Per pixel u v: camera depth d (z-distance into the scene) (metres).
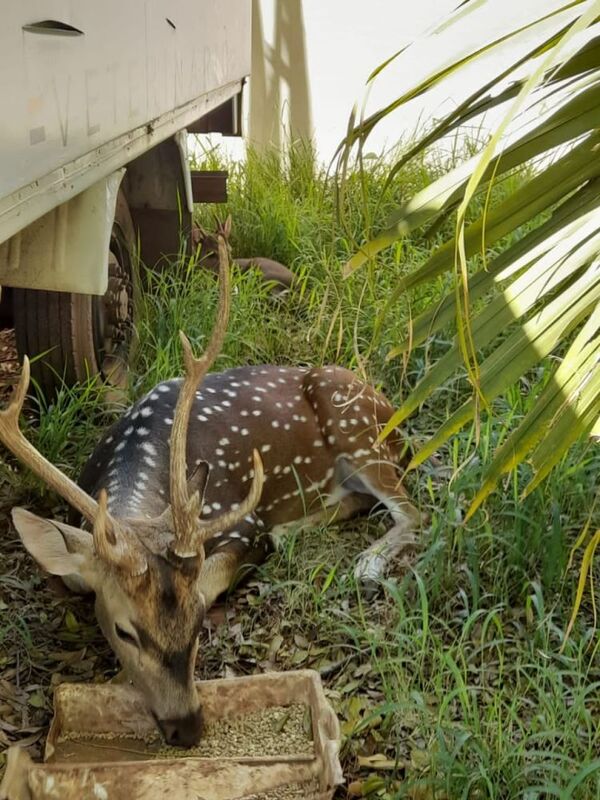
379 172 4.41
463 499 2.33
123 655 1.69
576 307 1.21
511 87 1.33
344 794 1.66
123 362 2.93
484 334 1.27
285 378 2.55
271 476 2.39
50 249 2.25
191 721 1.64
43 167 1.66
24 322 2.65
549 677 1.76
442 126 1.34
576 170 1.26
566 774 1.54
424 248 3.50
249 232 4.03
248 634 2.08
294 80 5.17
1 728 1.80
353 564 2.25
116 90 2.07
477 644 1.97
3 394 2.89
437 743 1.66
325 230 3.86
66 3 1.75
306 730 1.72
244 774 1.51
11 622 2.03
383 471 2.42
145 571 1.62
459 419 1.33
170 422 2.28
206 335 3.02
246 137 5.00
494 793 1.59
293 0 5.05
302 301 3.47
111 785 1.49
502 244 3.32
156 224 3.35
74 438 2.62
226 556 2.14
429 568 2.15
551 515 2.20
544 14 1.17
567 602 2.05
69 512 2.25
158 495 2.12
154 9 2.36
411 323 1.33
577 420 1.19
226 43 3.42
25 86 1.56
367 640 2.01
